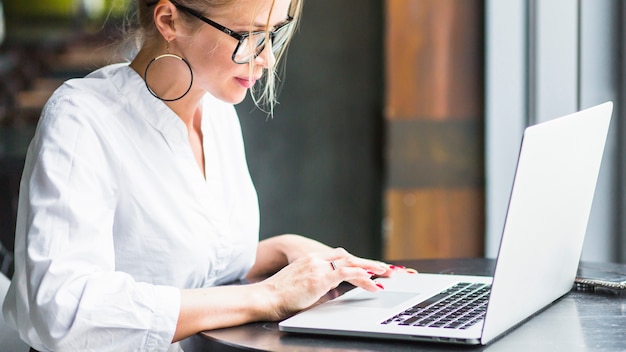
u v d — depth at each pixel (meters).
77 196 1.41
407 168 3.72
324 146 4.08
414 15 3.69
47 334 1.31
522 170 1.15
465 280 1.58
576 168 1.38
